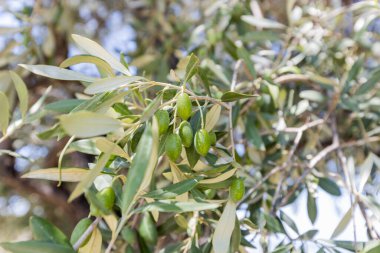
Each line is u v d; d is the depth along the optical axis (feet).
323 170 2.92
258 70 3.01
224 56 3.65
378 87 3.05
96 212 1.56
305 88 3.25
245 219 1.92
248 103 2.54
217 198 2.16
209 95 1.84
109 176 1.72
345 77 2.66
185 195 1.73
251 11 3.51
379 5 2.90
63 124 1.36
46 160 4.62
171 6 4.52
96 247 1.64
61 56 4.30
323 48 3.04
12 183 4.61
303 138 3.26
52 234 1.55
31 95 4.04
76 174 1.69
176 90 1.72
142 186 1.48
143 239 2.18
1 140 1.83
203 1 4.10
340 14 3.32
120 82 1.56
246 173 2.48
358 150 3.26
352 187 2.08
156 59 3.58
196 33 3.39
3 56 3.44
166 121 1.51
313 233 2.02
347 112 3.28
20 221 5.78
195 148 1.61
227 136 2.60
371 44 3.14
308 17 3.35
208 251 1.96
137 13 4.85
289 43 3.34
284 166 2.39
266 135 2.86
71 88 4.10
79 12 4.79
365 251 1.82
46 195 4.73
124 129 1.65
